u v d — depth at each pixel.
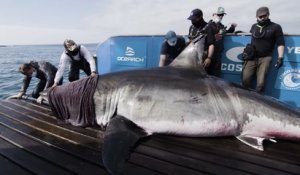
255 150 3.16
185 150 3.14
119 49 6.71
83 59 5.70
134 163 2.83
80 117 3.86
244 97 3.43
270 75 5.11
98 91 3.77
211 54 4.89
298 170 2.71
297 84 4.88
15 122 4.11
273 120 3.31
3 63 25.95
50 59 31.56
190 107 3.41
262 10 4.69
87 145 3.25
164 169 2.71
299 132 3.29
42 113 4.56
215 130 3.39
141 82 3.65
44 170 2.69
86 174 2.62
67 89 3.96
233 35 5.27
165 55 5.27
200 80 3.61
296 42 4.77
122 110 3.62
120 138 3.11
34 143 3.32
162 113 3.45
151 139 3.45
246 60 4.99
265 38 4.77
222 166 2.78
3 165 2.80
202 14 5.19
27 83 5.89
